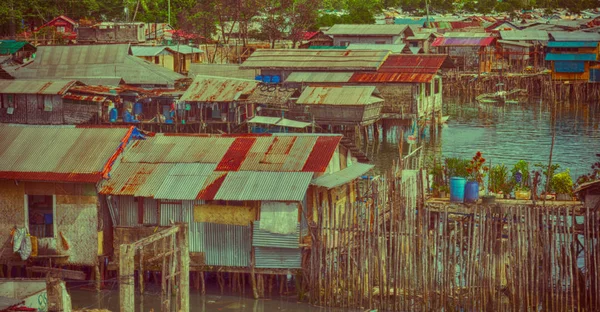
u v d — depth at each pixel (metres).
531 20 158.38
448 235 37.06
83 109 68.12
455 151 74.88
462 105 109.81
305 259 38.47
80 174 39.44
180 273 34.75
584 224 35.00
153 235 33.00
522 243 35.34
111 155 40.69
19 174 39.69
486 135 83.81
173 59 99.50
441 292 36.41
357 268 37.53
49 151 41.41
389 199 40.41
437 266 36.59
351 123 75.62
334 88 78.00
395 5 191.50
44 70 83.38
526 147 76.00
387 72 83.38
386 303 37.22
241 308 38.22
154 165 41.00
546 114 99.00
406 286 37.09
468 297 35.88
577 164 67.12
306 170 39.50
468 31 137.12
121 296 31.61
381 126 83.62
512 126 89.50
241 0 108.62
